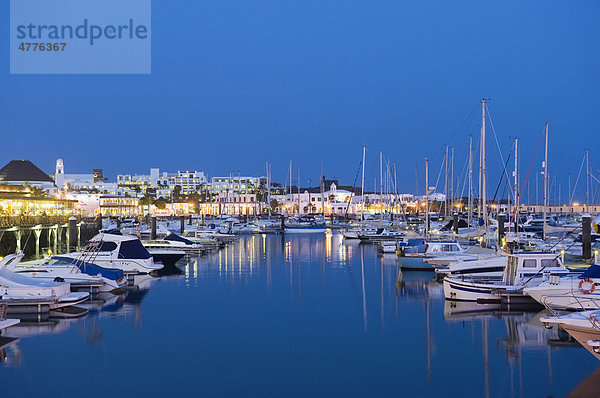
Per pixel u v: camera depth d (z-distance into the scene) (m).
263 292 37.88
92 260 40.84
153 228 74.56
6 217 53.75
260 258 61.50
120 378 20.45
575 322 19.86
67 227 74.44
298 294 37.00
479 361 22.09
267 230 117.44
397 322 28.41
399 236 83.31
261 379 20.38
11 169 145.25
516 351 23.19
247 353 23.45
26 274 34.84
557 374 20.53
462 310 30.83
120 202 182.12
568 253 49.88
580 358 22.20
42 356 22.97
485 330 26.48
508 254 35.78
